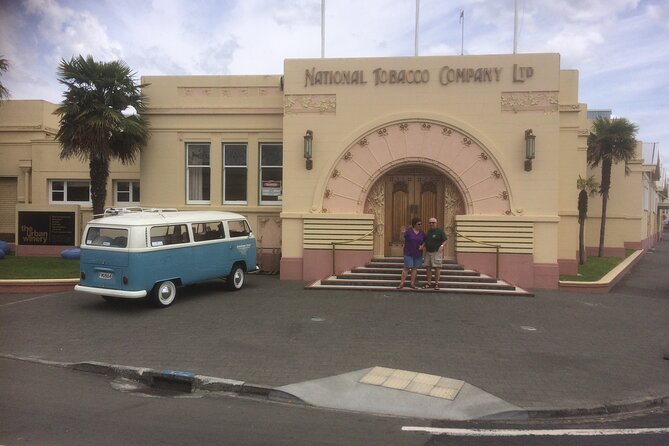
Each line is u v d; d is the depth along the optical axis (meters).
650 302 12.45
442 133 14.07
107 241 10.27
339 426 5.17
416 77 14.13
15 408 5.45
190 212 12.00
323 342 8.08
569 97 15.92
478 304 11.28
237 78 16.33
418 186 14.87
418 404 5.76
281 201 16.48
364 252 14.28
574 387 6.32
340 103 14.41
